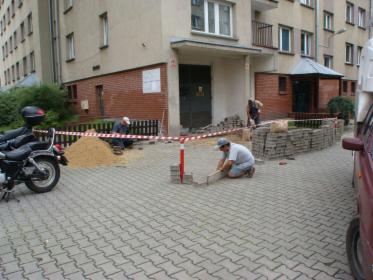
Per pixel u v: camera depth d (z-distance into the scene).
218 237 4.47
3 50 38.91
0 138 6.95
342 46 25.28
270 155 9.59
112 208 5.70
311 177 7.64
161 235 4.57
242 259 3.87
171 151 11.21
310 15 21.42
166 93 13.24
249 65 16.16
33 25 23.88
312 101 21.52
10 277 3.59
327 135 12.01
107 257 3.98
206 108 16.12
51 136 7.00
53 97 17.20
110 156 9.59
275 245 4.21
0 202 6.13
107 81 16.95
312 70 19.28
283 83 19.81
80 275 3.60
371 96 5.56
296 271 3.60
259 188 6.75
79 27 19.25
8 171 6.16
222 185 7.00
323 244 4.21
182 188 6.84
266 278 3.47
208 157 10.17
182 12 13.55
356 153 4.86
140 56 14.23
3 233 4.73
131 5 14.51
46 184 6.73
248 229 4.71
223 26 15.34
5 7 35.03
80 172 8.46
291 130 10.50
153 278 3.51
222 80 16.67
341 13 24.83
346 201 5.90
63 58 21.64
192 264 3.78
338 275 3.51
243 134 13.47
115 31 15.78
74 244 4.35
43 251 4.17
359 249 3.32
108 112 17.09
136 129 12.91
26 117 7.07
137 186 7.05
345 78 26.05
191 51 14.07
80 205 5.89
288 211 5.41
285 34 19.89
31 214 5.48
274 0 17.02
